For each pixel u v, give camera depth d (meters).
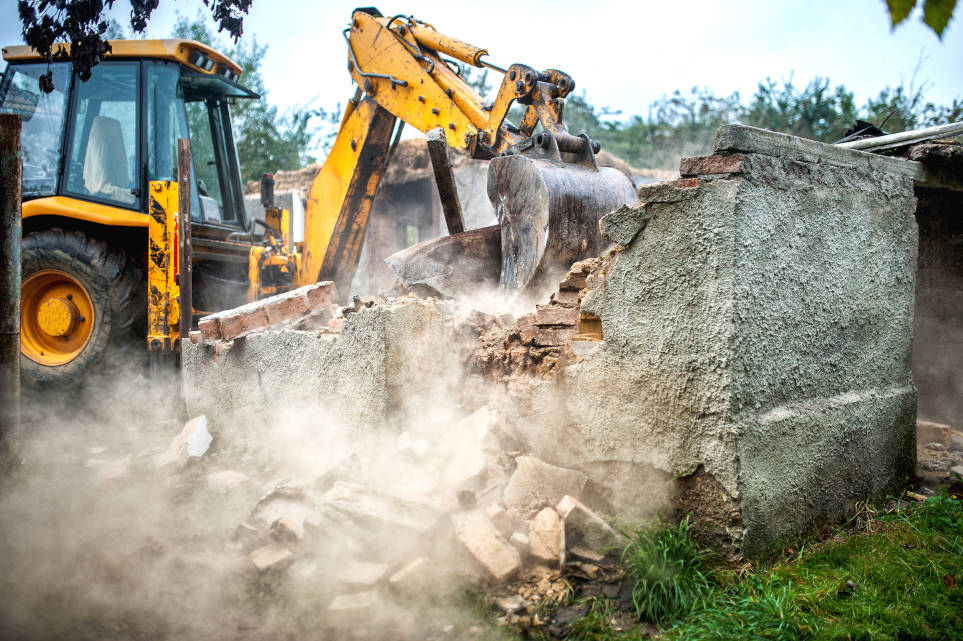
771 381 2.77
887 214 3.46
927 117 12.03
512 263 4.43
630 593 2.48
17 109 6.14
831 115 17.77
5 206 3.39
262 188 6.96
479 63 5.18
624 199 4.43
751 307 2.64
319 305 4.68
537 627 2.32
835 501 3.11
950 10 0.58
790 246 2.85
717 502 2.64
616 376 2.97
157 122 6.04
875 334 3.42
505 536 2.76
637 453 2.90
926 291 4.80
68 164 5.95
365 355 3.52
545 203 4.10
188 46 6.27
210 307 6.54
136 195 5.95
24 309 5.82
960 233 4.60
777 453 2.75
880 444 3.41
